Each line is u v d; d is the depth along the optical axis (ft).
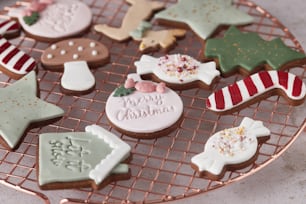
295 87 2.41
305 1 2.99
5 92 2.41
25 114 2.35
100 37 2.73
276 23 2.69
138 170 2.41
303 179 2.40
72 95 2.47
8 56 2.52
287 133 2.50
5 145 2.29
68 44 2.59
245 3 2.78
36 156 2.26
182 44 2.74
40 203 2.36
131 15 2.72
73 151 2.24
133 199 2.34
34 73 2.48
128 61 2.69
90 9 2.78
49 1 2.72
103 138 2.27
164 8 2.77
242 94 2.40
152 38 2.62
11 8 2.75
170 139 2.48
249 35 2.60
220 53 2.53
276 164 2.43
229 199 2.35
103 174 2.17
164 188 2.36
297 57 2.52
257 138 2.31
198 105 2.55
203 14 2.69
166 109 2.36
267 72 2.45
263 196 2.35
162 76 2.46
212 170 2.20
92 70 2.59
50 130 2.49
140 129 2.31
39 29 2.63
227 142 2.27
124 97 2.40
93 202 2.15
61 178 2.17
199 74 2.47
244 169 2.40
